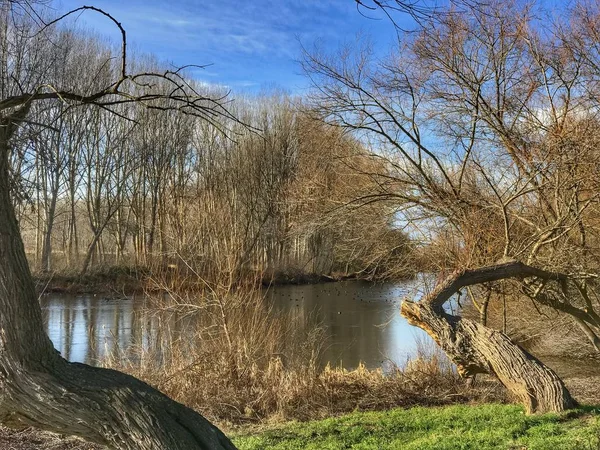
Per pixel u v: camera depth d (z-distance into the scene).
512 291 9.94
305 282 28.84
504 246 9.72
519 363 7.22
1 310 2.71
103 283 27.67
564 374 13.16
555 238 8.51
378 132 10.54
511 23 9.42
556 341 15.08
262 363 10.43
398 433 6.76
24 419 2.80
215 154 30.19
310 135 11.38
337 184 11.24
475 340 7.51
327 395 8.89
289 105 26.91
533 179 9.20
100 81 24.44
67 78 23.22
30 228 30.34
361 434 6.80
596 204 8.95
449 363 10.27
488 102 9.88
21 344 2.74
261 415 8.33
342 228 11.59
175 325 11.52
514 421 6.59
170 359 9.71
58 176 30.33
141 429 2.71
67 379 2.80
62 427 2.78
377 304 23.16
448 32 9.41
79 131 32.03
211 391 8.73
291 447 6.39
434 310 7.77
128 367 9.32
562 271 8.77
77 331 17.75
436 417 7.37
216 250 11.34
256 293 11.21
